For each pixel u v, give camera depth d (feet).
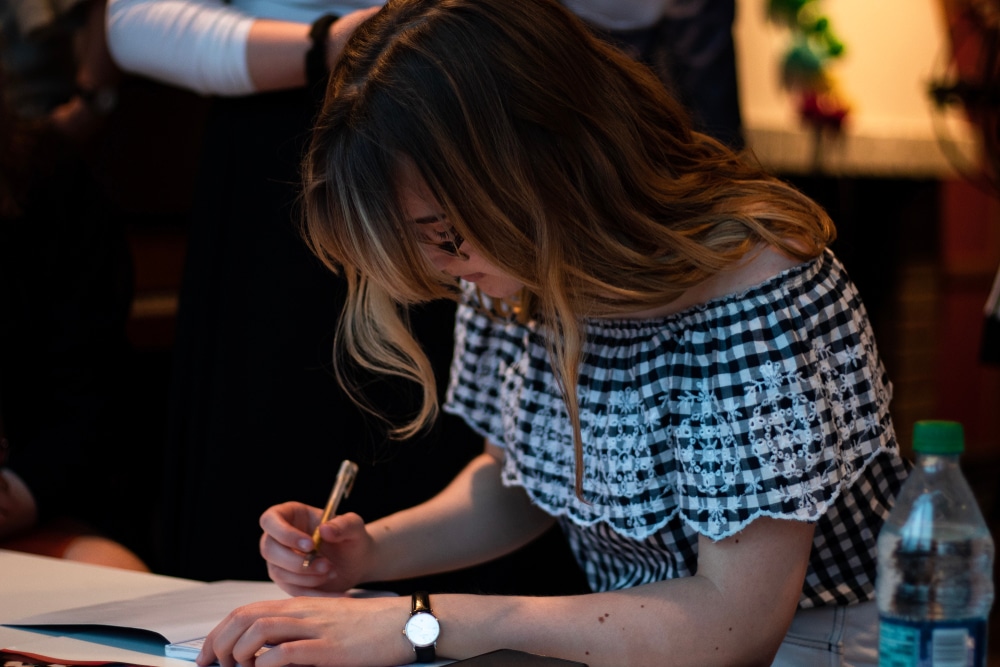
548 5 3.31
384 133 3.14
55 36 7.93
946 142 13.53
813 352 3.45
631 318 3.69
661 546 3.76
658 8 5.23
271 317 5.37
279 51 5.01
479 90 3.13
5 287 6.17
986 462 15.38
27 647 3.36
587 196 3.26
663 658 3.25
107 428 6.36
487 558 4.54
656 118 3.54
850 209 13.37
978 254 15.70
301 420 5.42
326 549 4.08
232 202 5.39
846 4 12.56
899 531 2.64
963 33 12.92
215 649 3.20
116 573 4.41
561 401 3.98
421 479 5.51
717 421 3.42
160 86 9.25
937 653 2.40
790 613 3.36
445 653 3.21
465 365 4.57
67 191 6.41
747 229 3.46
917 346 14.99
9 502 5.84
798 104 12.13
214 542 5.55
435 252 3.35
